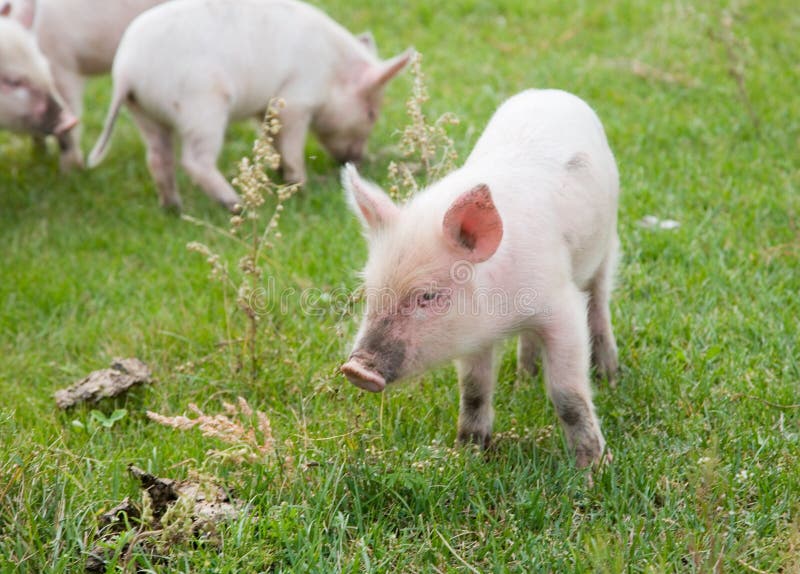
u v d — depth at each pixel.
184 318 6.69
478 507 4.44
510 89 10.25
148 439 5.39
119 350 6.46
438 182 4.92
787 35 11.40
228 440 4.77
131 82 8.12
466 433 5.13
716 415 5.25
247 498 4.55
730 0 12.14
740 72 9.88
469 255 4.32
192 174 8.30
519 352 5.80
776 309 6.31
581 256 5.03
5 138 10.45
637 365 5.82
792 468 4.68
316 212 8.36
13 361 6.45
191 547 4.19
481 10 12.71
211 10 8.30
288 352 6.03
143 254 7.82
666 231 7.31
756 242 7.16
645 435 5.14
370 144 9.85
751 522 4.32
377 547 4.21
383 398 5.27
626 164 8.44
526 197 4.70
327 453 4.87
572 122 5.21
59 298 7.15
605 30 11.99
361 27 12.41
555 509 4.50
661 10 12.30
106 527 4.24
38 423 5.55
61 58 9.35
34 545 4.12
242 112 8.58
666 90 10.17
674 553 4.11
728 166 8.40
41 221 8.43
